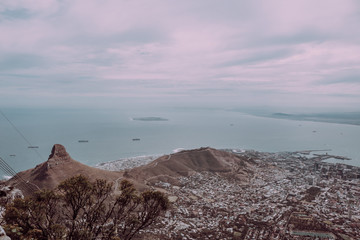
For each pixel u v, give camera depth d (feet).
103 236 86.79
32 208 79.71
